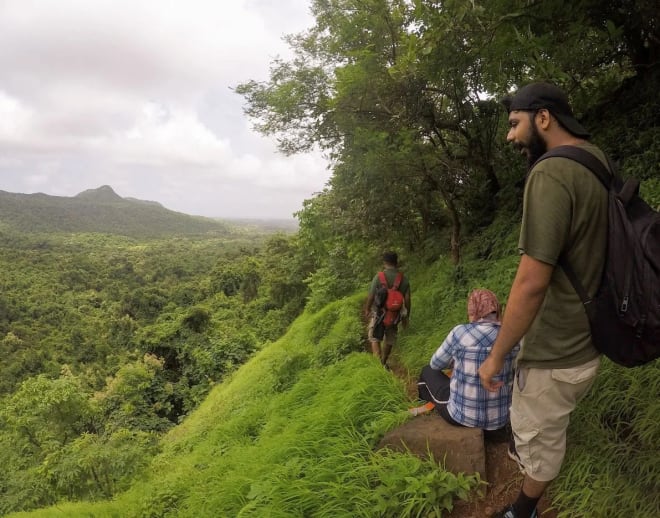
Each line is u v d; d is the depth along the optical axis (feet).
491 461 8.76
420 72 15.99
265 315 93.50
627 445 7.43
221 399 33.86
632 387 8.06
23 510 23.38
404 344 18.62
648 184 13.17
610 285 4.74
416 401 11.85
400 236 27.09
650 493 6.53
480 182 22.80
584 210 4.79
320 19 20.83
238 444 17.46
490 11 11.40
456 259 21.44
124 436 23.57
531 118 5.41
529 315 5.03
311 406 15.38
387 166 18.31
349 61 19.15
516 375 5.91
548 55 12.90
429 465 8.57
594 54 14.97
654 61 16.61
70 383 41.88
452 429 9.12
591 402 8.52
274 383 23.40
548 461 5.87
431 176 20.08
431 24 12.52
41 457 36.42
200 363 63.82
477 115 20.39
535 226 4.88
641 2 13.17
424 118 19.30
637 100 16.97
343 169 21.74
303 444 11.64
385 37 18.12
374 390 12.52
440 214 25.81
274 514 8.99
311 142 23.02
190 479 15.52
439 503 7.94
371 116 19.54
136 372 57.72
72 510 17.38
